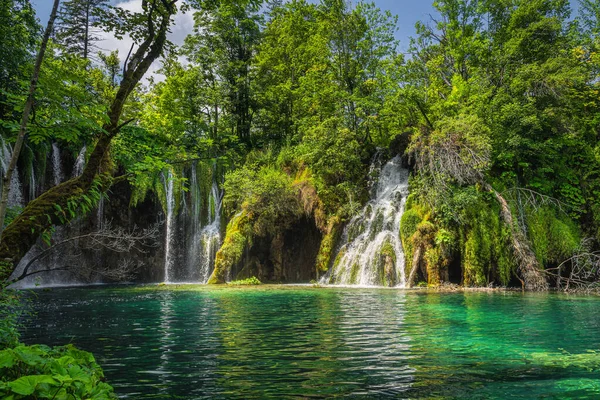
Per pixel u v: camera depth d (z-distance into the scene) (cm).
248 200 2945
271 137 4072
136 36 874
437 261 2316
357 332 1031
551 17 2972
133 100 3553
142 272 3341
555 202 2508
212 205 3309
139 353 820
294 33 3891
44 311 1433
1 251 642
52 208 707
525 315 1296
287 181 3078
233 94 3950
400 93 2784
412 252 2392
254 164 3259
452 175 2475
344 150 2933
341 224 2852
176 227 3272
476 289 2195
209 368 712
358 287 2389
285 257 3059
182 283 2984
